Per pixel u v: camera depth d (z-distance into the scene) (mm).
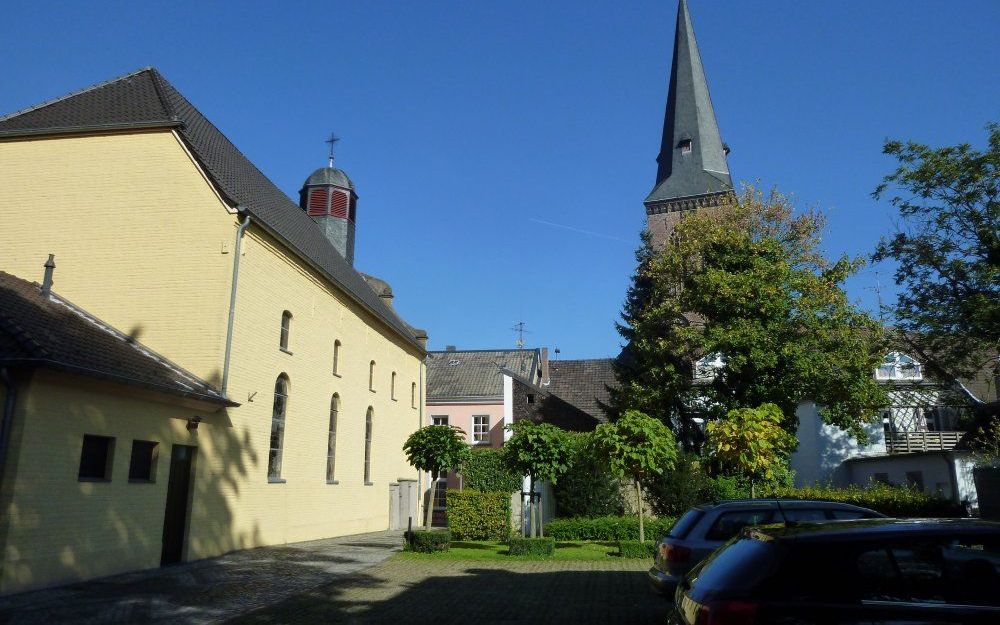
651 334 26438
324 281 23125
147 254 17672
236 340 17484
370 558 17000
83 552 12414
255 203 21359
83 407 12523
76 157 18438
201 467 16078
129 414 13695
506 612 10430
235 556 16625
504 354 43438
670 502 24031
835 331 23906
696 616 4512
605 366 44688
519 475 19484
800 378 22812
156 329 17219
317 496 22203
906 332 24000
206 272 17375
